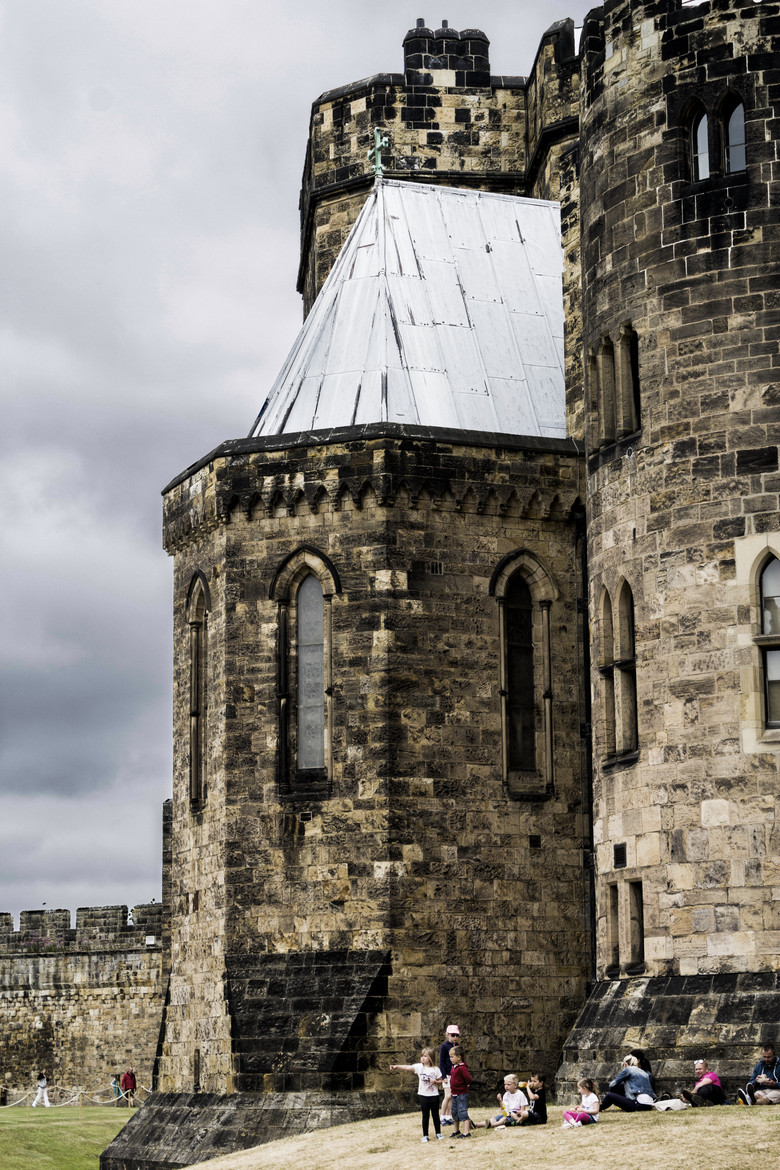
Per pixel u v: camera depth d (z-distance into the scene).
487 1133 36.47
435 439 48.59
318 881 46.78
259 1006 46.28
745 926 38.50
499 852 47.56
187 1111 47.75
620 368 43.03
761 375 40.34
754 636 39.44
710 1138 31.03
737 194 41.16
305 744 48.22
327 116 64.12
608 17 44.19
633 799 41.25
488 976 46.72
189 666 51.72
